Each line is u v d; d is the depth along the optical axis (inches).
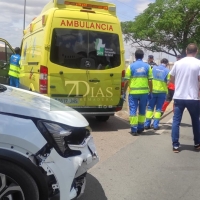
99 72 301.7
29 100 146.8
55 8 287.1
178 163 225.6
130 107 300.7
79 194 140.4
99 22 299.9
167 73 322.0
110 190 177.2
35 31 330.3
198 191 180.5
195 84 243.3
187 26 1423.5
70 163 128.0
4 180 119.0
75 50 292.4
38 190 122.9
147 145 268.4
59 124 129.7
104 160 225.6
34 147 121.0
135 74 293.9
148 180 193.5
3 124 119.8
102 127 331.6
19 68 430.3
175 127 249.3
